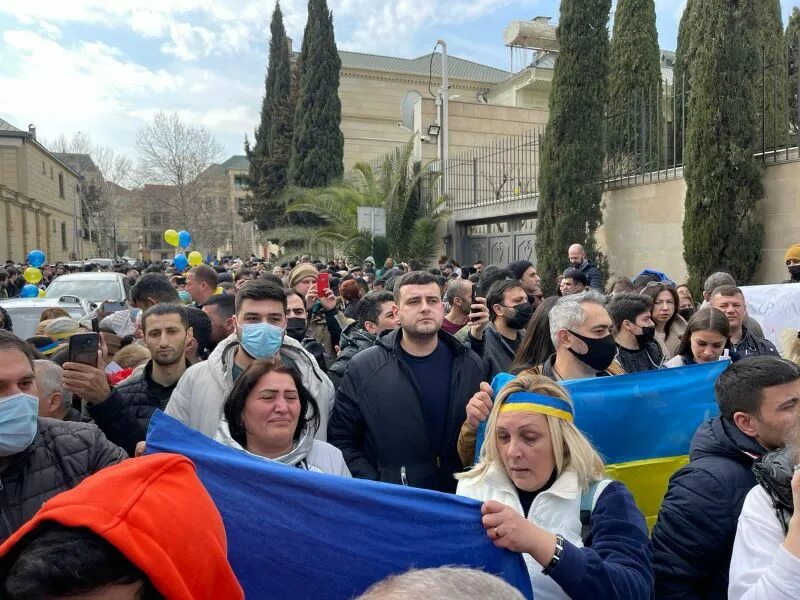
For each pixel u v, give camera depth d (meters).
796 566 1.66
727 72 8.51
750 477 2.21
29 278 15.95
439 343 3.46
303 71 27.08
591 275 8.69
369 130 38.41
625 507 1.98
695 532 2.18
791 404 2.14
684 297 6.52
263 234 25.27
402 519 1.87
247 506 1.92
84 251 63.84
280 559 1.89
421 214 19.23
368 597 0.89
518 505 2.05
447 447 3.26
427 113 22.83
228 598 1.18
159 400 3.54
